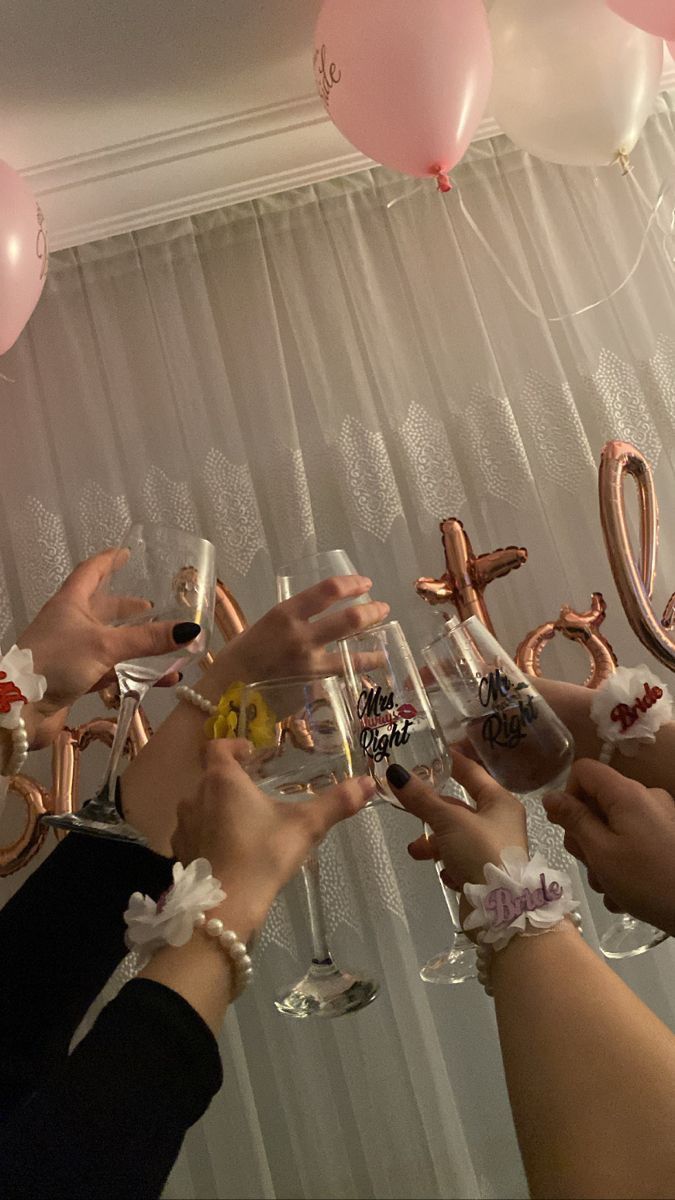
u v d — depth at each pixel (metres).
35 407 1.61
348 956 1.37
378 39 1.18
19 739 0.82
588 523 1.49
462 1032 1.36
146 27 1.28
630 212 1.63
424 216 1.63
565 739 0.75
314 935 0.93
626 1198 0.45
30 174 1.50
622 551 1.26
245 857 0.62
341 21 1.20
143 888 0.80
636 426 1.53
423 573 1.51
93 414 1.59
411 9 1.17
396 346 1.59
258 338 1.60
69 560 1.57
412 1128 1.33
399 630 0.78
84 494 1.56
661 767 0.80
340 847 1.41
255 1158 1.33
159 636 0.86
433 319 1.59
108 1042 0.53
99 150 1.49
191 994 0.56
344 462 1.53
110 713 1.45
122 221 1.61
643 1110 0.48
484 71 1.22
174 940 0.58
